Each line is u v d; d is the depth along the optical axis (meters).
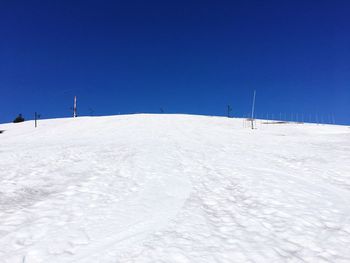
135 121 55.16
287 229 7.14
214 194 10.09
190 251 5.88
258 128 50.56
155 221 7.41
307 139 29.62
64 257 5.52
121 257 5.56
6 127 61.09
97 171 13.27
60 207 8.20
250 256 5.83
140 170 13.62
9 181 10.91
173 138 30.05
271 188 10.58
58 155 17.50
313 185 11.19
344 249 6.26
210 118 64.25
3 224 6.87
